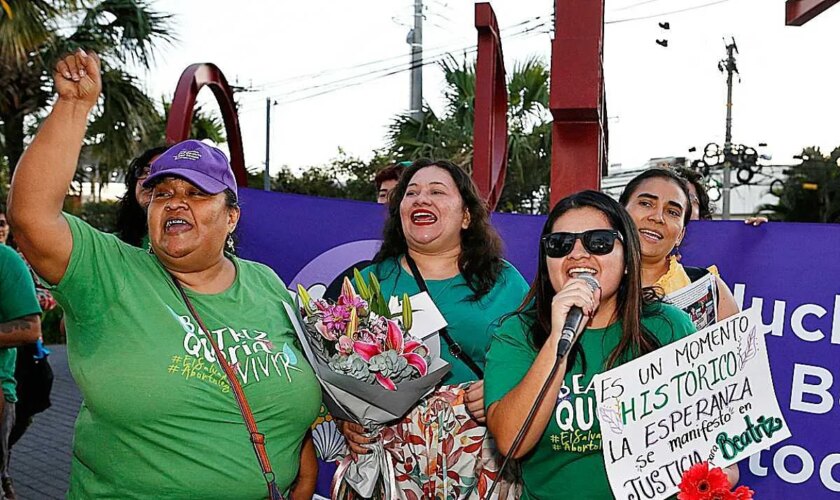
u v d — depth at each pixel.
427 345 2.69
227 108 6.16
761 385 2.07
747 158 21.17
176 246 2.15
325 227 4.05
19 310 4.01
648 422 2.00
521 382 2.02
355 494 2.71
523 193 18.38
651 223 2.99
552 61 3.36
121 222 3.14
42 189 1.99
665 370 2.03
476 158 4.82
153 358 2.09
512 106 17.12
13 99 12.20
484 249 3.12
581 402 2.09
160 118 13.59
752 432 2.05
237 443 2.17
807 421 3.30
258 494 2.20
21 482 6.25
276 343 2.30
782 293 3.38
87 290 2.11
